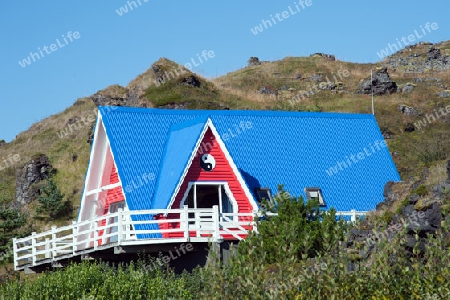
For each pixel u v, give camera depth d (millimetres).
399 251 34156
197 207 63000
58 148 121500
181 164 60500
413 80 143125
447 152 97812
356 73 154250
